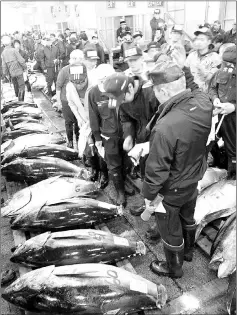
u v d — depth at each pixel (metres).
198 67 4.51
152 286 2.16
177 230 2.29
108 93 2.50
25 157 4.16
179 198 2.12
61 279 2.06
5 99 8.36
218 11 10.44
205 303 2.28
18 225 2.90
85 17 14.71
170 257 2.41
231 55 3.08
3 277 2.56
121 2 13.00
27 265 2.49
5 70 8.02
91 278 2.07
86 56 4.48
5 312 2.33
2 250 2.98
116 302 2.03
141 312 2.23
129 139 3.11
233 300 2.10
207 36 4.36
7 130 5.70
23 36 16.94
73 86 4.20
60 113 7.27
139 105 2.75
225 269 2.34
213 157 3.86
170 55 4.13
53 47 8.70
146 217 2.32
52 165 3.80
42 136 4.80
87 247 2.44
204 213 2.81
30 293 2.05
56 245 2.42
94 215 2.91
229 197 2.92
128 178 3.97
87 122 3.99
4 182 4.25
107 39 13.32
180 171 2.01
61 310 2.01
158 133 1.86
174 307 2.26
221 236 2.54
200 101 1.91
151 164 1.93
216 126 3.16
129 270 2.54
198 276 2.55
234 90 3.10
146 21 13.66
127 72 3.51
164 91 1.92
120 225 3.24
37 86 9.75
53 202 2.90
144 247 2.59
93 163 4.04
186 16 11.90
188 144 1.89
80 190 3.31
